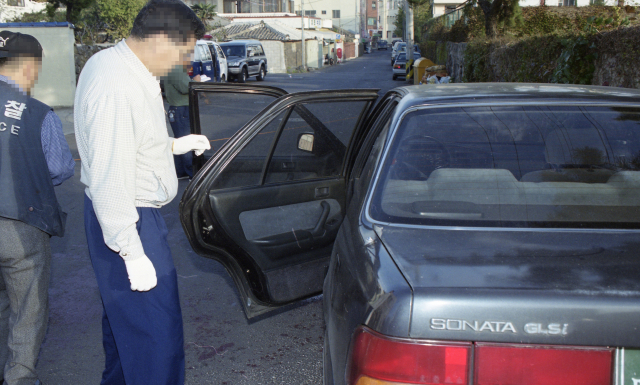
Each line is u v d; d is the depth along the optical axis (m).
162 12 2.12
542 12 22.70
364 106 3.32
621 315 1.42
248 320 3.75
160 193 2.33
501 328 1.43
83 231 5.58
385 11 111.44
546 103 2.36
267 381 3.03
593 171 2.13
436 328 1.45
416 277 1.58
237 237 2.95
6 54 2.47
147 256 2.31
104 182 2.05
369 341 1.53
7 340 2.80
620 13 8.66
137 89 2.13
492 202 2.02
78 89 2.19
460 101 2.40
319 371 3.12
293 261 3.17
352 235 2.04
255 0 61.12
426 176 2.16
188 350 3.38
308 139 3.27
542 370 1.43
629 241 1.77
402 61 29.56
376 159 2.32
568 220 1.93
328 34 52.94
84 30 26.27
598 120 2.29
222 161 2.79
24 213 2.47
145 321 2.35
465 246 1.76
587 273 1.56
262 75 28.44
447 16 31.81
